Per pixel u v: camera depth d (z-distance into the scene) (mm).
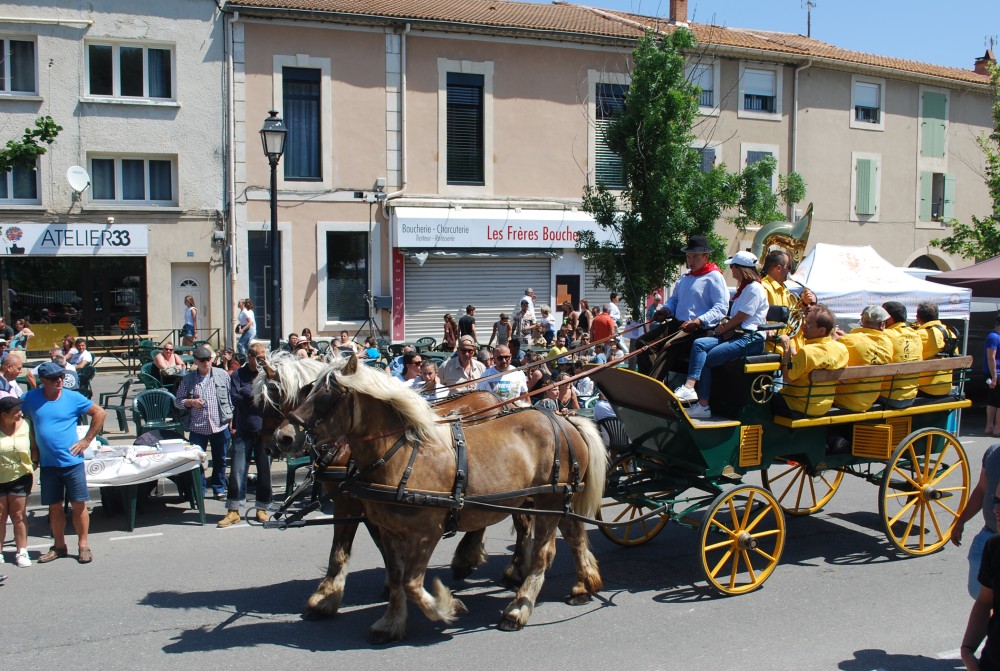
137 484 8930
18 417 7410
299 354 8383
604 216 15930
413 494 5508
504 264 22438
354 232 21312
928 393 7840
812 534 8336
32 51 19531
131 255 20250
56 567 7434
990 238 21016
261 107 20438
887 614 6250
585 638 5832
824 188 25984
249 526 8812
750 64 24703
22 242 19406
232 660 5469
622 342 13438
